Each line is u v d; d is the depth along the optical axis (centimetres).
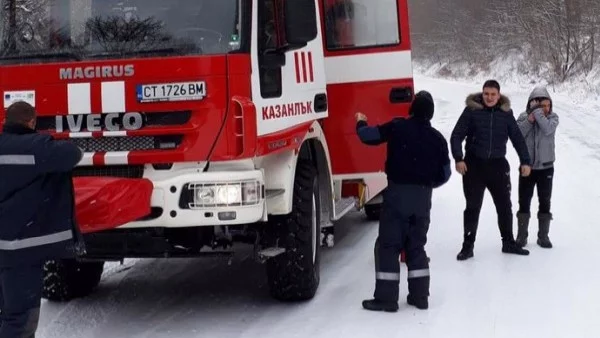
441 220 889
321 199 648
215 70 483
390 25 715
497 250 731
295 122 580
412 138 555
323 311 562
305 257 563
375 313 554
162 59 485
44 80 500
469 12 5409
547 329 511
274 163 546
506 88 3809
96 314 579
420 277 563
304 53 612
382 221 563
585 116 2214
